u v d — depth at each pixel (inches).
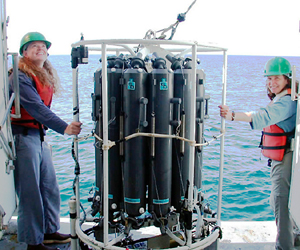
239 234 147.1
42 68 129.1
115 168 116.3
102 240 119.7
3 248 136.1
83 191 267.0
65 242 141.2
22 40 124.6
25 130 124.3
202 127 120.1
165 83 109.4
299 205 115.6
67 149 371.6
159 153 113.4
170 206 119.3
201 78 117.3
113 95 112.4
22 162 122.8
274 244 139.9
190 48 127.5
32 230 125.1
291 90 116.5
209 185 279.4
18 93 116.6
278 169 126.7
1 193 118.0
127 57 132.6
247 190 274.2
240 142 410.0
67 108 611.8
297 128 117.7
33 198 124.5
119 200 119.3
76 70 115.2
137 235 147.3
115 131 114.1
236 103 717.9
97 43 100.6
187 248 109.7
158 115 110.8
